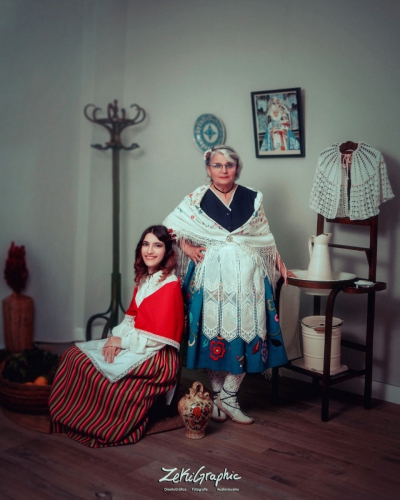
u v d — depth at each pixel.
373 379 3.07
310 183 3.18
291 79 3.20
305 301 3.29
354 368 3.13
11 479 2.12
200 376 3.42
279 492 2.06
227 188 2.72
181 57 3.66
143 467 2.23
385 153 2.91
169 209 3.84
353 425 2.69
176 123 3.73
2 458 2.29
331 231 3.15
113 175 3.76
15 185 3.84
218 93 3.51
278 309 2.94
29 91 3.78
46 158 3.87
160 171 3.85
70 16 3.79
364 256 3.05
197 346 2.65
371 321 2.86
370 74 2.92
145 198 3.95
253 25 3.32
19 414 2.72
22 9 3.69
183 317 2.60
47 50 3.78
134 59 3.90
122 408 2.44
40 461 2.26
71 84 3.85
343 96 3.02
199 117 3.57
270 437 2.54
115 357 2.50
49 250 3.95
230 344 2.58
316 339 2.82
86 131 3.89
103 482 2.11
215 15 3.48
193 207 2.72
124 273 4.10
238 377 2.69
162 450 2.39
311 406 2.93
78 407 2.50
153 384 2.50
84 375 2.50
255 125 3.30
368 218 2.83
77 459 2.29
